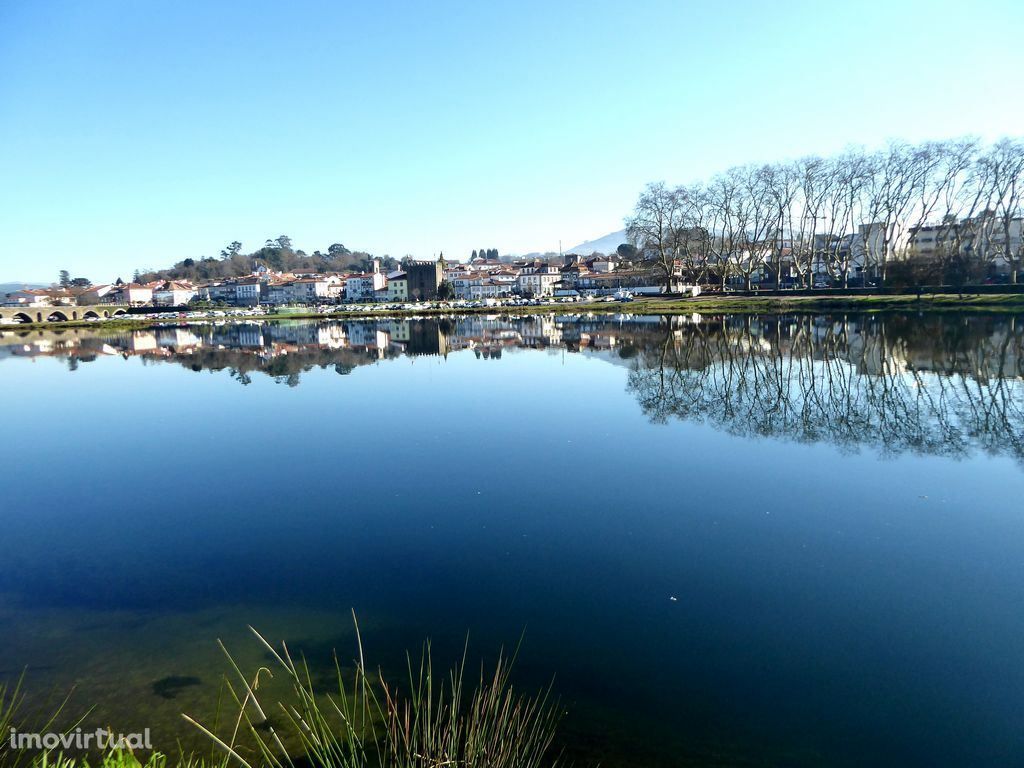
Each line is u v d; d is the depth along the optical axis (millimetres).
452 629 8344
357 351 46344
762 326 50375
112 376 36625
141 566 10867
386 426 20859
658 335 47812
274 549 11359
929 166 64250
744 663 7367
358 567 10422
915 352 31406
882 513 11766
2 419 24953
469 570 10109
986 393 21375
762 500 12625
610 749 5914
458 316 90750
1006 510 11703
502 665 7434
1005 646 7551
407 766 5379
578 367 32969
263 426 21703
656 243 95375
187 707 6867
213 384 31891
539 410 22328
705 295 86000
